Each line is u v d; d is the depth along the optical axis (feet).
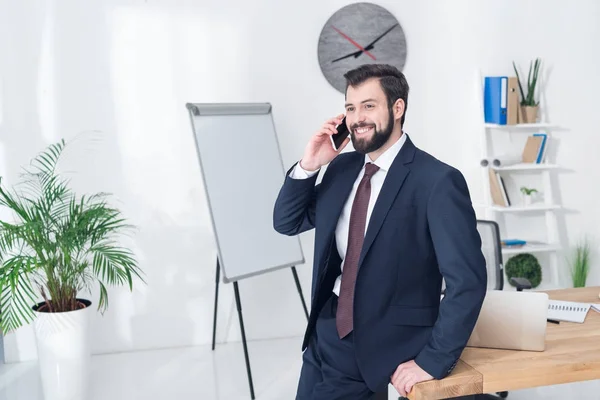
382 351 7.41
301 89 15.01
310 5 14.83
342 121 8.02
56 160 14.16
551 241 16.52
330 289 8.25
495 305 7.88
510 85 15.55
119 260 12.09
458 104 15.80
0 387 13.12
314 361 8.09
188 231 14.89
